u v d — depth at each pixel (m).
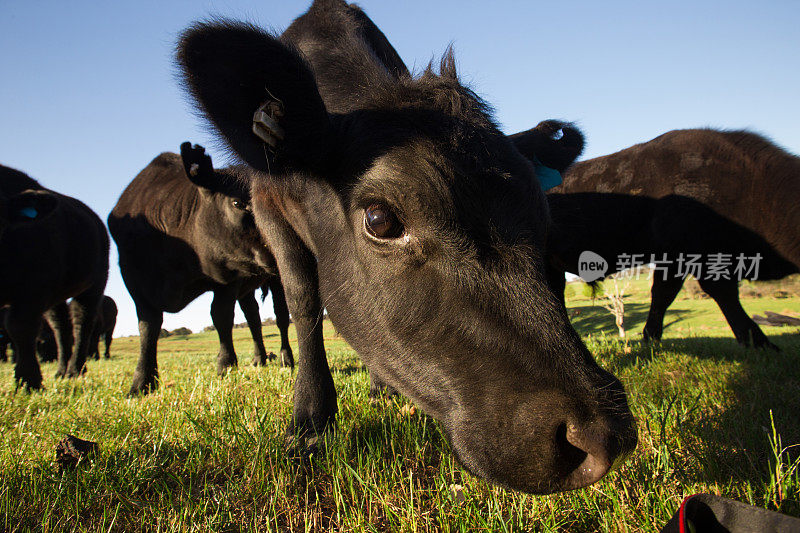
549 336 0.53
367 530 0.57
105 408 1.19
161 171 2.12
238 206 1.71
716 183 1.86
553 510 0.58
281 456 0.76
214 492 0.67
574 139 0.98
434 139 0.62
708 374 1.29
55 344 3.92
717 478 0.64
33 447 0.88
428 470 0.74
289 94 0.64
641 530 0.54
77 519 0.62
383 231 0.61
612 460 0.47
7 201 1.75
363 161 0.65
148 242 1.90
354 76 0.84
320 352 0.92
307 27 1.06
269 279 2.21
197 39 0.60
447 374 0.57
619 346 2.09
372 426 0.90
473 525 0.57
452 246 0.57
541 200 0.67
